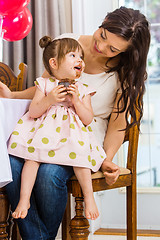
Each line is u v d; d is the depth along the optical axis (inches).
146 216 106.9
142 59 63.8
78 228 54.4
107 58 68.1
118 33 59.2
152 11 113.5
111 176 55.6
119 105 67.5
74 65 58.1
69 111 56.7
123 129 63.9
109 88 68.0
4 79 86.5
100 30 60.9
